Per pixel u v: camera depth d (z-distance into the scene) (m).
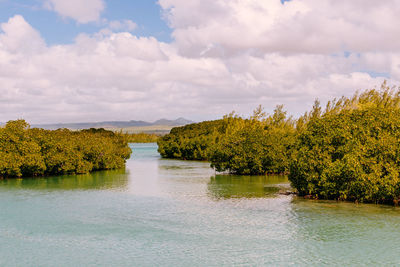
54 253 15.78
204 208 24.44
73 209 24.23
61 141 46.09
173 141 87.81
